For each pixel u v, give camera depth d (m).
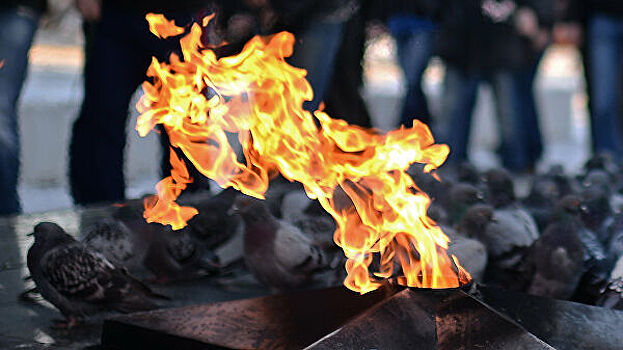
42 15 7.70
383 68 17.55
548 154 16.47
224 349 3.51
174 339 3.68
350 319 3.49
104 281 4.23
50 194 10.55
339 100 10.23
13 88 7.38
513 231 5.14
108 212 7.30
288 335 3.53
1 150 7.30
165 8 7.78
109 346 3.91
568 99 20.17
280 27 8.23
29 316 4.46
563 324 3.57
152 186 11.27
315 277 4.98
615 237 5.09
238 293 5.10
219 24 8.17
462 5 11.54
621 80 12.00
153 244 5.21
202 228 5.65
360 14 10.06
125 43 7.95
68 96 12.08
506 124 13.24
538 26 12.01
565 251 4.65
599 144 12.13
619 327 3.58
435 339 3.36
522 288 5.06
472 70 11.97
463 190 6.19
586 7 11.84
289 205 6.37
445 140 12.22
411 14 10.97
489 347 3.35
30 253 4.32
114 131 8.10
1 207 7.39
